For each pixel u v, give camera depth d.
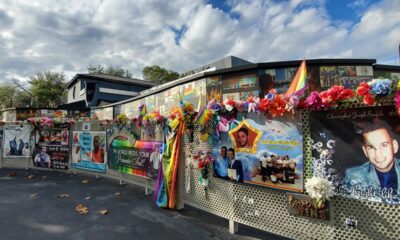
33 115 19.38
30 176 7.12
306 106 2.72
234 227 3.54
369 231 2.41
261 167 3.19
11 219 3.94
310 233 2.80
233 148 3.54
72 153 7.62
